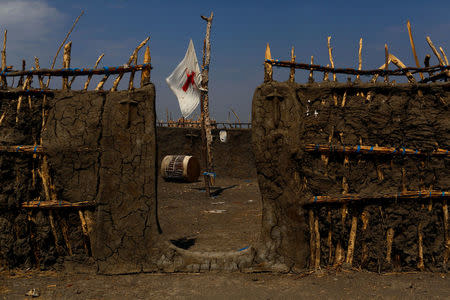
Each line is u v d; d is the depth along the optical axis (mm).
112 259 4934
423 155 5070
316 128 5004
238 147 19609
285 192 4926
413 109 5070
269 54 5105
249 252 5020
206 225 8727
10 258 4879
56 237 4984
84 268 4938
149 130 5086
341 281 4535
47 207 4953
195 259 5012
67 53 5203
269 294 4164
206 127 15992
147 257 4977
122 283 4555
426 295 4090
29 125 5070
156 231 5051
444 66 5297
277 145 4941
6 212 4883
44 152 4938
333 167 5008
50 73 5121
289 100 4965
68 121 5016
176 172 16906
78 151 4957
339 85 5074
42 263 4980
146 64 5129
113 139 5027
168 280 4648
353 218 4977
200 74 13633
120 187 5008
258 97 5043
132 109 5082
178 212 10430
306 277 4695
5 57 5188
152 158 5066
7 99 5051
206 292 4234
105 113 5043
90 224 4996
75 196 4961
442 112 5074
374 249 4934
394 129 5035
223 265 4949
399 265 5012
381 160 5043
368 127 5027
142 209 5027
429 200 5059
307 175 4898
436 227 5066
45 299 4062
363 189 4980
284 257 4906
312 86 5078
